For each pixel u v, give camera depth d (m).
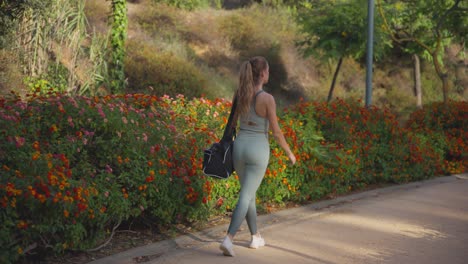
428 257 4.66
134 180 5.02
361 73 26.02
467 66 29.31
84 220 4.48
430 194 8.00
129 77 15.69
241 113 4.62
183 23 22.31
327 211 6.66
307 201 7.32
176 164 5.55
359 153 8.52
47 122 4.94
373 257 4.66
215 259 4.56
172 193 5.32
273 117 4.54
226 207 6.17
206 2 25.41
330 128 8.53
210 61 20.73
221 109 7.00
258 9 26.00
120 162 4.96
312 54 19.80
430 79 28.22
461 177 10.18
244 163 4.61
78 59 12.91
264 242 5.00
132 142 5.14
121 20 13.99
